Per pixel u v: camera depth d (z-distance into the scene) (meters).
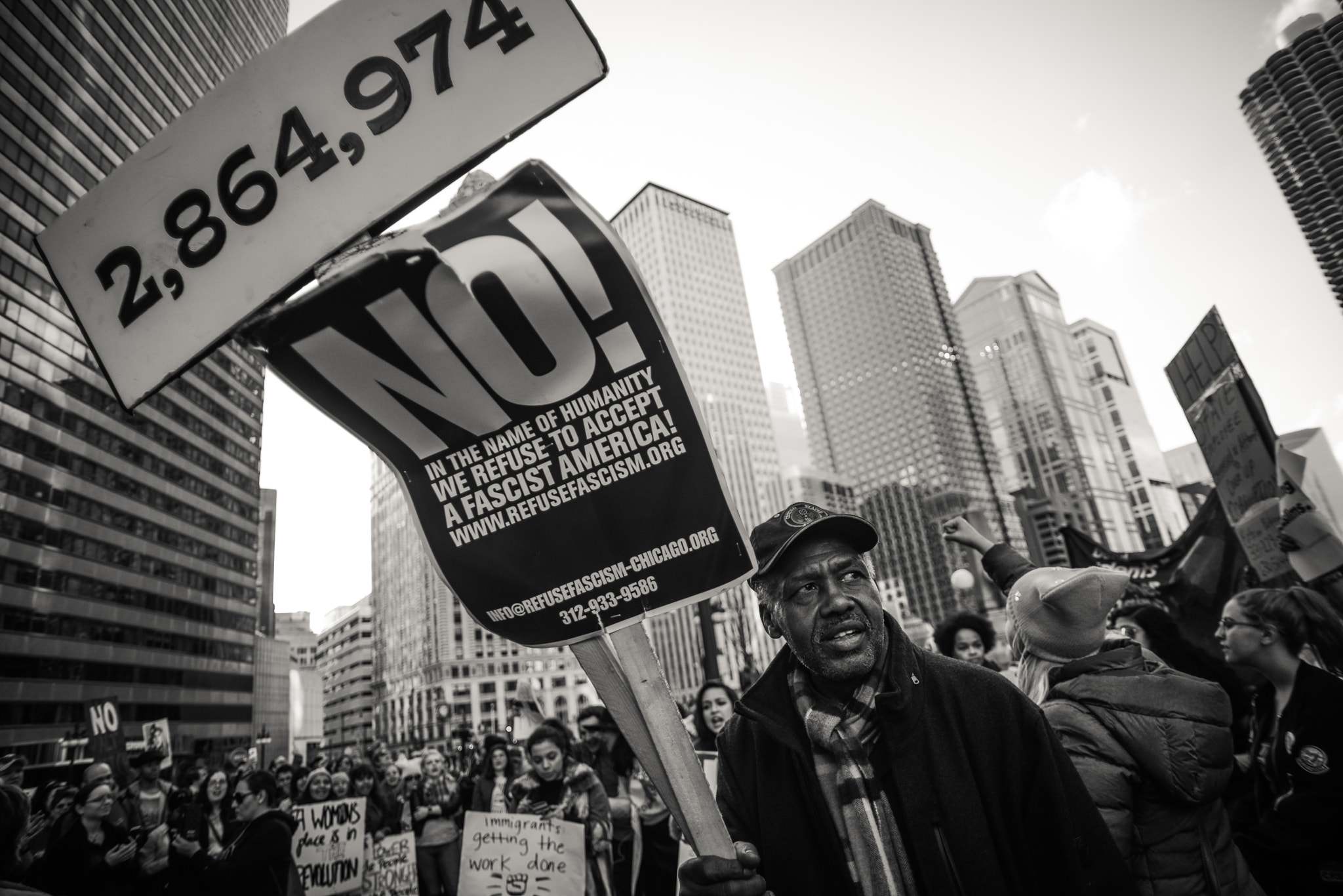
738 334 163.50
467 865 5.17
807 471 168.38
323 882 6.25
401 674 147.38
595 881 5.15
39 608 48.00
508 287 1.71
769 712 1.98
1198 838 2.10
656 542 1.75
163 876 5.98
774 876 1.84
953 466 178.88
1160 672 2.19
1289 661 2.88
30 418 48.25
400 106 1.81
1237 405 5.41
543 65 1.75
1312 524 4.87
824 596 1.86
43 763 46.84
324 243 1.81
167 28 70.19
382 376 1.82
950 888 1.64
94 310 1.98
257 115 1.91
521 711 7.80
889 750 1.76
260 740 100.56
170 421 65.81
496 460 1.84
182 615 65.25
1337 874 2.43
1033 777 1.76
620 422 1.76
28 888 2.50
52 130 52.50
